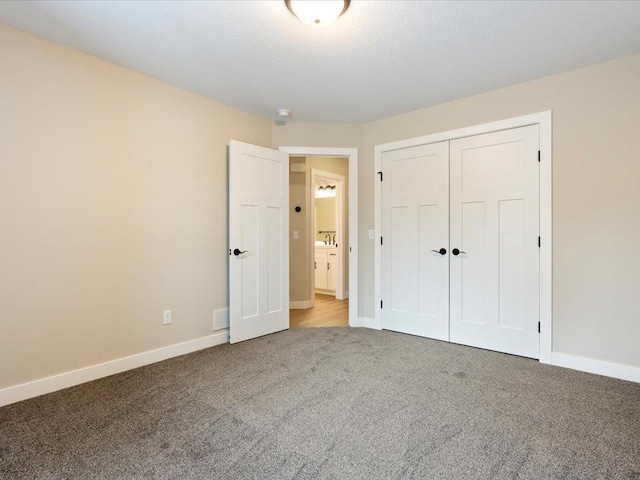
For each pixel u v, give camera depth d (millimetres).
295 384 2385
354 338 3490
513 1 1863
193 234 3115
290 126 3877
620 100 2486
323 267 6496
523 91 2896
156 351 2846
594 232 2592
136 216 2719
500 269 3053
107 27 2109
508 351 3016
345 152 3930
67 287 2354
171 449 1644
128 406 2070
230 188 3289
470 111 3188
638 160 2428
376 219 3846
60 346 2320
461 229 3273
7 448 1646
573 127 2672
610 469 1503
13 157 2123
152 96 2811
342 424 1868
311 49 2361
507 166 3004
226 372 2605
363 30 2135
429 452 1623
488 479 1443
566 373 2582
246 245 3422
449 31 2148
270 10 1943
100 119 2508
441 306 3412
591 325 2609
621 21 2049
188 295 3080
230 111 3422
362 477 1457
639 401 2133
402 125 3641
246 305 3432
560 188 2734
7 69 2100
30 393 2182
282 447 1663
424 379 2469
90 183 2459
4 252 2096
